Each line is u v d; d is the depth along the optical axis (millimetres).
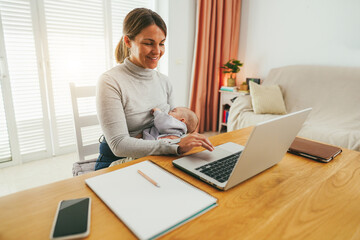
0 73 2029
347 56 2598
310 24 2785
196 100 3143
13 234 443
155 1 2832
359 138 1840
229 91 3104
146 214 493
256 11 3191
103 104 968
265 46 3189
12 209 518
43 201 550
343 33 2584
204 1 2855
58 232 439
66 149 2516
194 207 522
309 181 694
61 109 2418
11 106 2127
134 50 1044
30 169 2176
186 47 3057
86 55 2482
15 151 2219
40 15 2150
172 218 484
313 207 566
